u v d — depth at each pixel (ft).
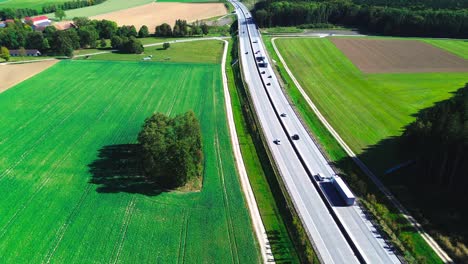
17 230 191.21
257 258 173.58
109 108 337.93
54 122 311.47
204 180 231.50
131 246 180.14
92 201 211.61
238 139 285.43
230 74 430.20
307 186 221.05
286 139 275.39
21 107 341.62
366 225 188.75
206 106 340.18
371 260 168.25
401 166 239.50
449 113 221.46
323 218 195.42
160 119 238.89
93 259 172.76
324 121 306.76
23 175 237.86
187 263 170.60
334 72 422.41
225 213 202.90
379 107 328.29
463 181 208.54
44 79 415.44
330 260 169.48
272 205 211.20
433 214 198.59
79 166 247.29
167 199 213.46
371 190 219.61
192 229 191.01
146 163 226.79
